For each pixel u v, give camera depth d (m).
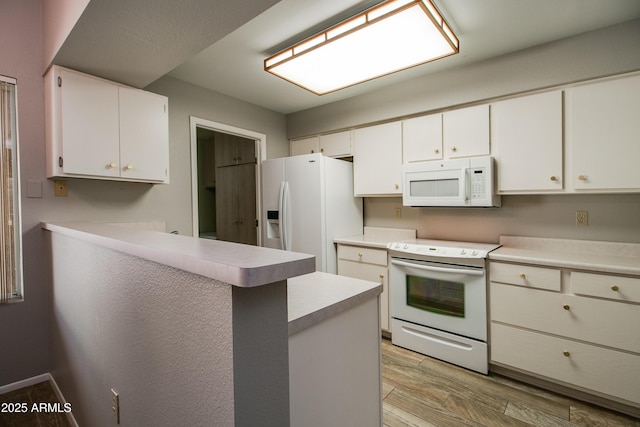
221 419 0.60
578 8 1.83
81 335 1.44
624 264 1.76
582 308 1.82
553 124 2.19
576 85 2.13
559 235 2.34
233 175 4.20
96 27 1.52
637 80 1.90
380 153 3.08
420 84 2.81
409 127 2.88
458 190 2.48
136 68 1.96
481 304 2.17
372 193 3.14
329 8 1.83
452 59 2.47
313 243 3.01
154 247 0.76
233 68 2.59
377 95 3.10
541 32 2.09
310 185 3.02
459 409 1.81
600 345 1.77
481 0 1.76
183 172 2.79
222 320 0.58
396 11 1.61
